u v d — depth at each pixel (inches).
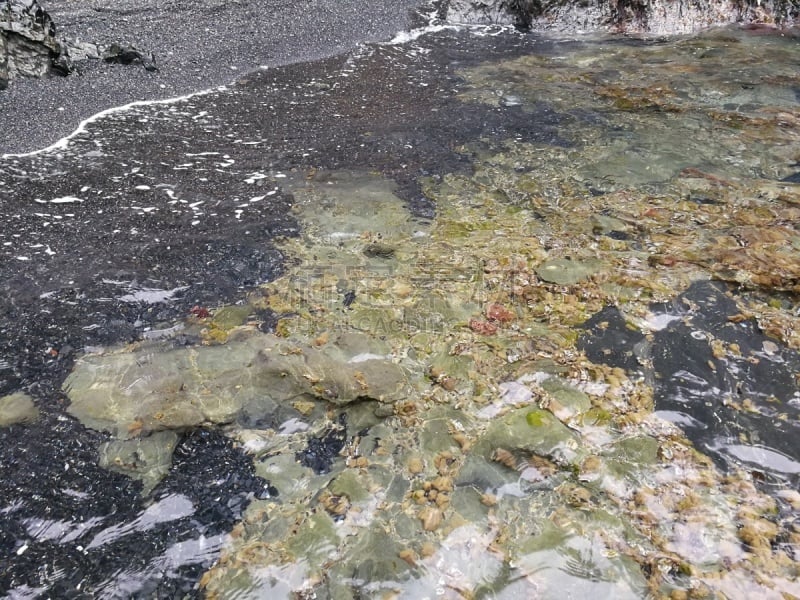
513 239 85.0
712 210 90.6
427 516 50.7
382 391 61.4
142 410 58.8
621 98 129.4
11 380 62.1
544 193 95.9
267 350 64.9
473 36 170.6
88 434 57.1
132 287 74.6
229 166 101.9
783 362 65.1
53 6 154.6
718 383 62.7
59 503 51.9
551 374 63.8
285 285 76.2
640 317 71.0
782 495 52.3
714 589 45.5
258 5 170.2
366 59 150.9
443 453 55.8
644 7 171.9
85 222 85.5
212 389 61.0
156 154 103.6
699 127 115.9
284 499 52.6
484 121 119.8
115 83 125.1
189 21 156.5
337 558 48.0
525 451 55.6
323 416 59.5
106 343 66.9
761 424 58.6
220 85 132.0
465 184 98.4
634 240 84.4
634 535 49.2
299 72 141.3
